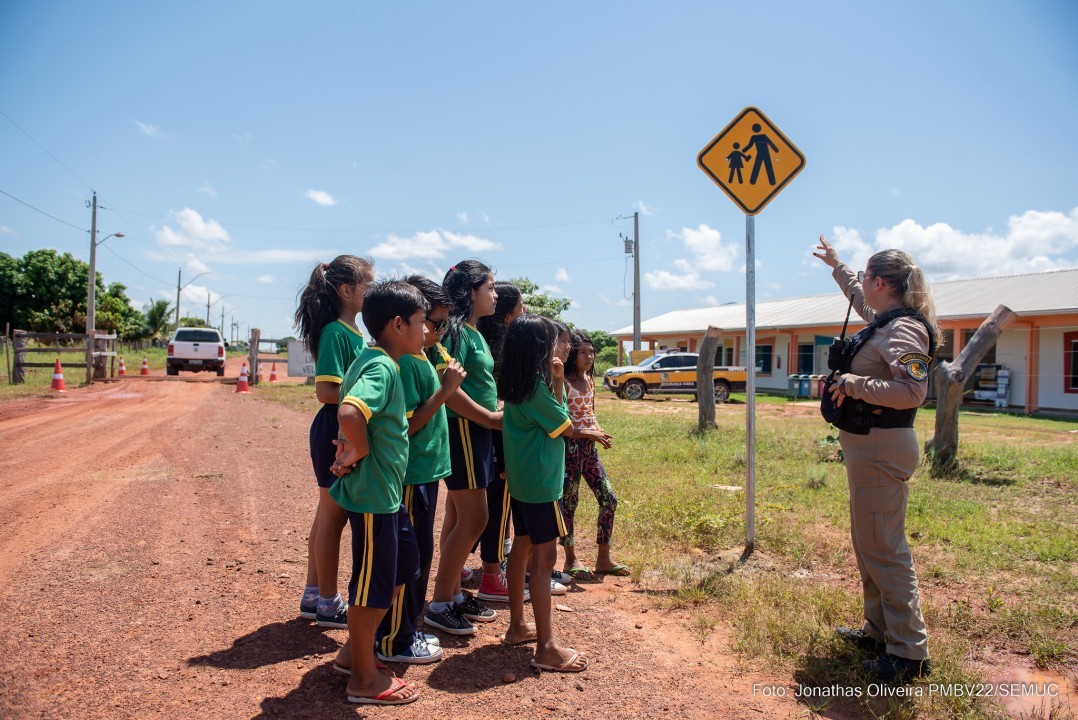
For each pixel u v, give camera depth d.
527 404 3.26
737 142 5.23
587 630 3.75
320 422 3.48
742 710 2.93
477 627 3.81
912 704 2.96
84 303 52.94
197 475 7.46
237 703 2.82
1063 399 18.31
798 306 30.31
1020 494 7.23
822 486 7.35
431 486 3.41
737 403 21.83
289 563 4.65
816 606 3.97
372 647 2.88
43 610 3.68
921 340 3.26
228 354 70.44
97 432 10.57
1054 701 3.04
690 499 6.58
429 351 3.59
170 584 4.16
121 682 2.95
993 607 4.02
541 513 3.25
